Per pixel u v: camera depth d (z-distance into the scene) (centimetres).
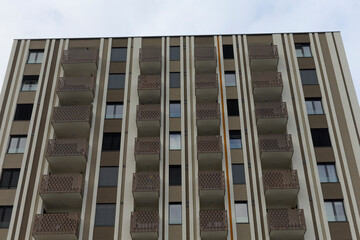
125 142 3278
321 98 3466
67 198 3002
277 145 3148
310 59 3688
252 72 3562
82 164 3181
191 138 3297
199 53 3700
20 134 3312
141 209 3103
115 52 3800
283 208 3058
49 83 3588
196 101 3512
